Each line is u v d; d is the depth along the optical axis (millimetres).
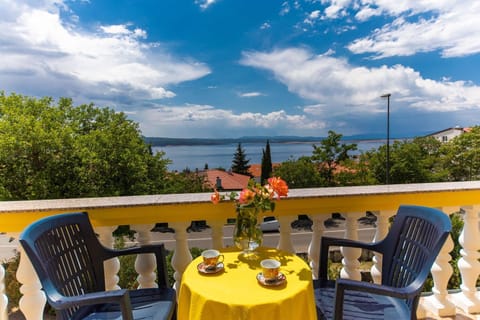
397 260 1501
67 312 1317
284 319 1094
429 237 1323
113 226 1703
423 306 1947
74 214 1491
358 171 19344
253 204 1434
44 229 1307
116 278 1767
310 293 1207
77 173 13031
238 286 1195
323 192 1825
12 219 1592
